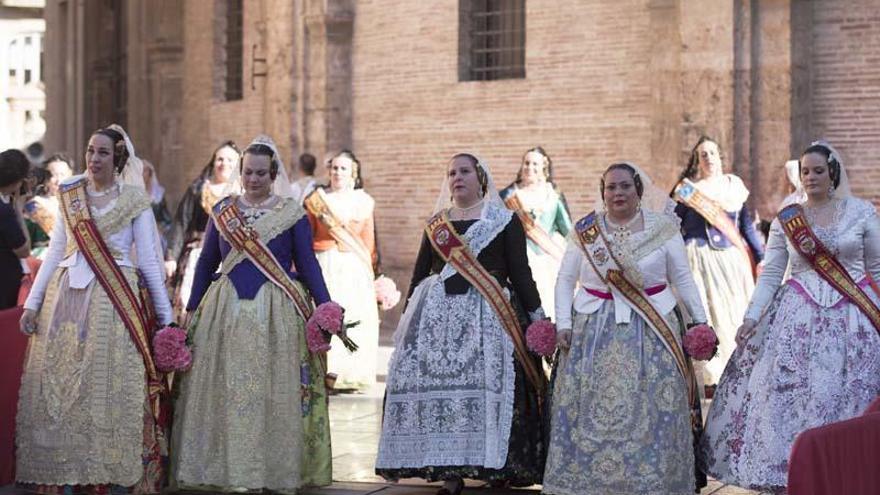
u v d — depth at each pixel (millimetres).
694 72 13680
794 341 7047
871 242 7121
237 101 19094
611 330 7043
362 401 10977
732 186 11000
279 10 17391
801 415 6949
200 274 7586
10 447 7668
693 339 6980
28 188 9297
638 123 14445
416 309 7480
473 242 7422
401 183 16438
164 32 20766
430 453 7234
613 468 6879
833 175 7180
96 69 24703
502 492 7613
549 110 15125
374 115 16688
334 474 8133
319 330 7293
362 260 11281
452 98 15914
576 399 7047
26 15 32750
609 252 7059
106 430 7172
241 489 7191
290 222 7508
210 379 7316
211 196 11062
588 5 14789
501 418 7215
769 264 7328
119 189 7426
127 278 7324
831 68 13477
